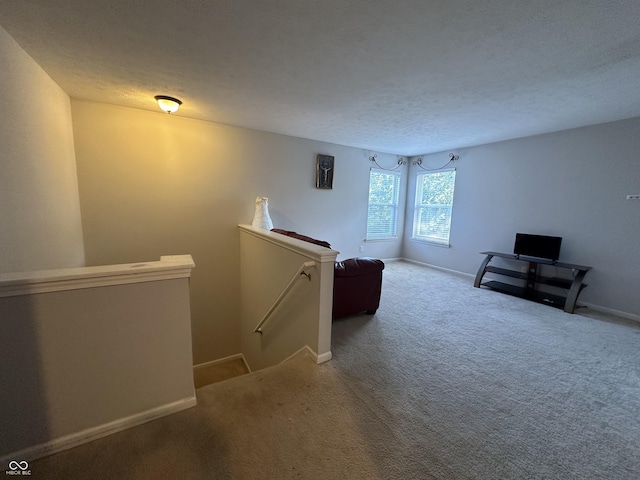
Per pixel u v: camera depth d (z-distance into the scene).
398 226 6.16
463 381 2.01
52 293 1.25
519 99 2.70
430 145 4.91
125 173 3.32
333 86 2.51
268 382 1.93
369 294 3.09
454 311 3.38
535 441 1.50
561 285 3.56
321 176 4.83
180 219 3.71
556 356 2.39
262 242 3.27
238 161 4.03
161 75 2.35
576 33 1.65
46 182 2.26
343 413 1.65
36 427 1.29
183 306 1.57
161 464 1.30
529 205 4.15
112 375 1.43
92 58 2.06
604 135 3.39
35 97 2.09
